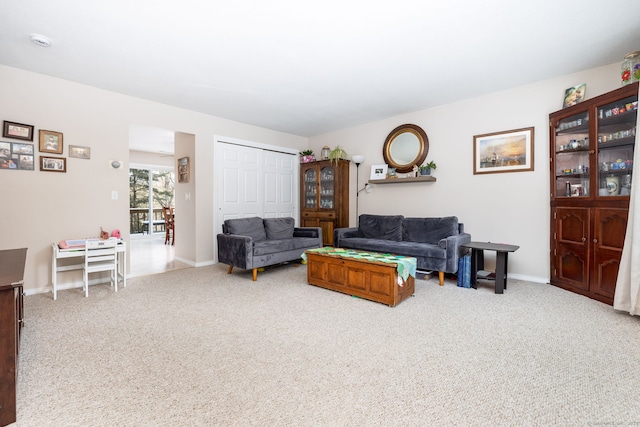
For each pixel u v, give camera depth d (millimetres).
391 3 2182
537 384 1648
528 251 3820
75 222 3604
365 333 2307
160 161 8562
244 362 1887
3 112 3143
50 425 1334
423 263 3797
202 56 2971
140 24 2426
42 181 3377
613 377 1713
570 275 3346
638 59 2656
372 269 3039
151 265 4809
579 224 3209
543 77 3547
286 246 4324
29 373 1743
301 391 1591
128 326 2432
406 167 4863
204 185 4852
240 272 4363
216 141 5004
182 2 2154
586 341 2154
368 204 5457
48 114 3408
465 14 2314
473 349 2047
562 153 3443
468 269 3518
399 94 4047
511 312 2730
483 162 4129
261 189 5711
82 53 2902
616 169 2885
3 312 1347
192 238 4836
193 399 1521
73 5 2178
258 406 1470
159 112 4316
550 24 2453
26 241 3289
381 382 1672
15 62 3084
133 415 1402
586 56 3027
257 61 3082
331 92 3957
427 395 1556
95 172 3740
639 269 2498
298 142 6406
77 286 3598
